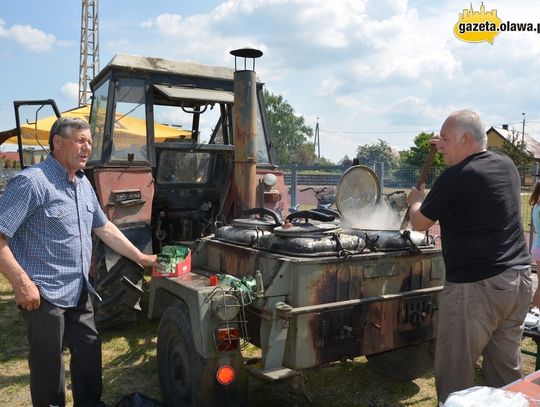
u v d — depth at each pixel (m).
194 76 5.06
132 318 4.66
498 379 2.76
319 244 2.81
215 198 5.60
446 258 2.67
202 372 2.69
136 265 4.49
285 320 2.62
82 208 2.85
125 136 4.73
